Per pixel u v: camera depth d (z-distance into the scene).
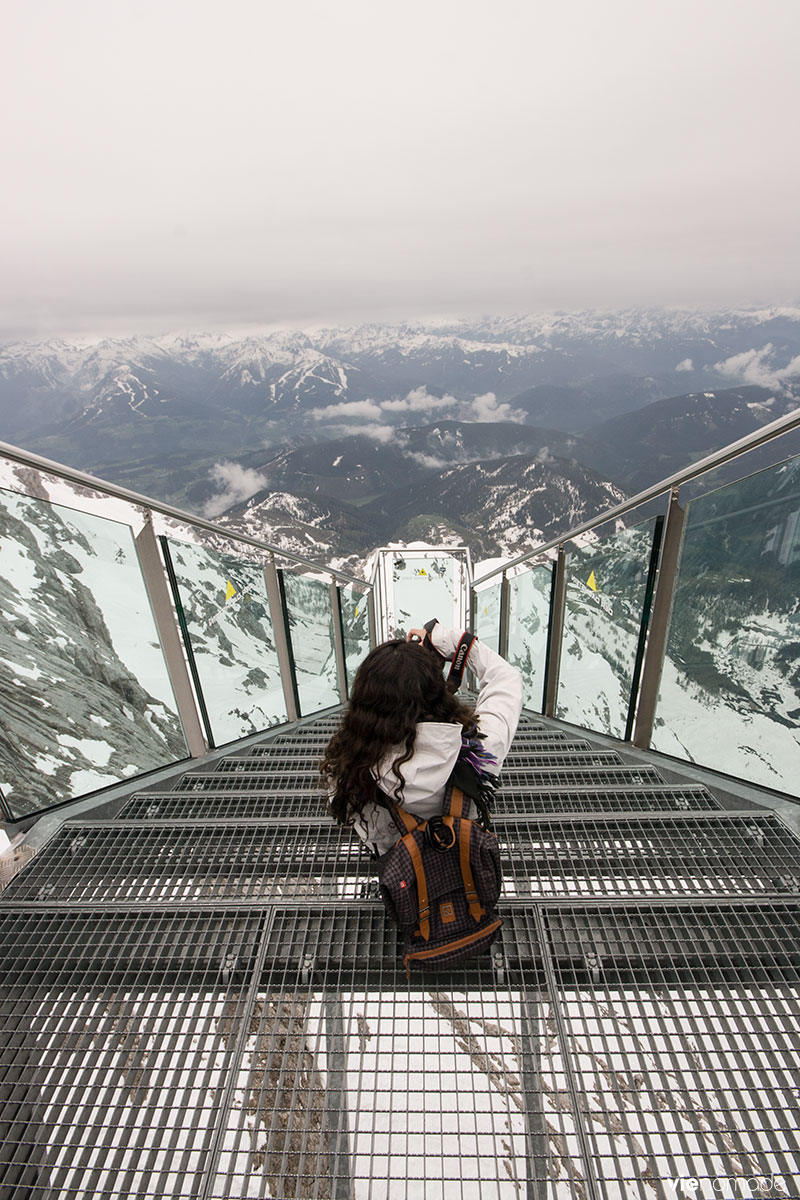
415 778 1.40
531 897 1.81
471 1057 1.40
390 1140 1.25
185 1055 1.39
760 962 1.58
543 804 2.51
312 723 4.67
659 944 1.64
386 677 1.45
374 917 1.73
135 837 2.22
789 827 2.13
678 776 2.79
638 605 3.18
